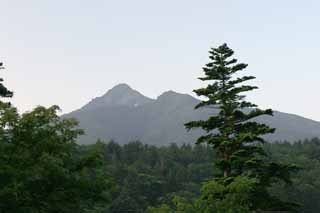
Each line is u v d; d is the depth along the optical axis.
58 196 14.45
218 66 28.70
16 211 13.91
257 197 26.73
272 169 26.77
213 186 24.39
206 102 28.66
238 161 26.30
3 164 13.91
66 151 15.07
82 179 14.86
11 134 14.75
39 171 13.82
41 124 15.00
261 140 27.73
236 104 28.73
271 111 28.19
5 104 15.00
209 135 28.61
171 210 25.20
